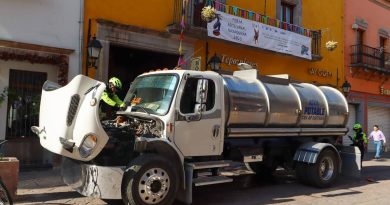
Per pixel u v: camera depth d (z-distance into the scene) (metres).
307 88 10.77
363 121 23.25
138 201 6.68
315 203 8.31
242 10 15.73
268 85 9.67
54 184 9.21
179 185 7.30
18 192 8.39
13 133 11.04
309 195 9.15
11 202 6.37
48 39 11.48
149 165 6.81
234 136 8.75
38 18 11.34
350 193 9.54
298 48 17.97
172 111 7.35
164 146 7.18
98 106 6.59
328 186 10.19
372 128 24.12
